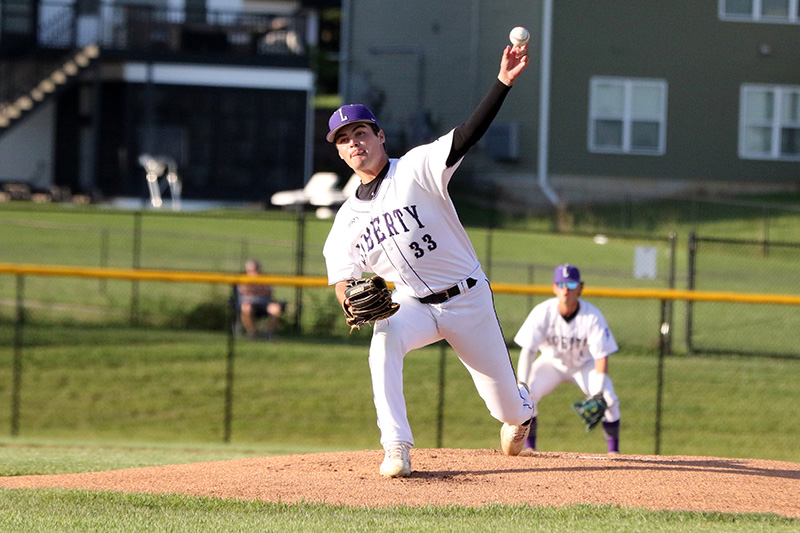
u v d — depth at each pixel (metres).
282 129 107.12
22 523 14.77
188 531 14.20
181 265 69.94
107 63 104.81
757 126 99.00
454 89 104.75
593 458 21.23
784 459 38.09
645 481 18.17
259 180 107.00
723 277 70.94
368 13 108.44
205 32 108.06
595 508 15.74
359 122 16.45
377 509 15.69
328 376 49.53
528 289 36.50
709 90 98.44
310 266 69.56
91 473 19.80
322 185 99.75
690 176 98.38
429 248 16.95
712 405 45.25
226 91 106.06
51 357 51.47
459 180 98.81
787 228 86.56
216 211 91.00
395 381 17.67
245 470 19.33
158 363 51.06
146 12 106.81
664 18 97.69
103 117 105.50
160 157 103.50
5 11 103.56
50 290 65.62
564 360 28.42
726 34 98.25
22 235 80.81
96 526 14.52
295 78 107.12
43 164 108.25
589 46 97.50
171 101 105.38
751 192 98.88
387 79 107.38
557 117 97.62
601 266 72.94
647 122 98.12
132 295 61.75
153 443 37.62
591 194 95.75
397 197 16.66
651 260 61.19
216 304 59.88
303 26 108.62
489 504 16.05
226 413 38.94
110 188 105.50
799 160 99.31
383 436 17.92
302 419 43.53
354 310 16.94
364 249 17.52
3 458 25.86
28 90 103.56
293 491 17.05
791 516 15.77
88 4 106.38
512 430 20.25
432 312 17.62
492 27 101.62
